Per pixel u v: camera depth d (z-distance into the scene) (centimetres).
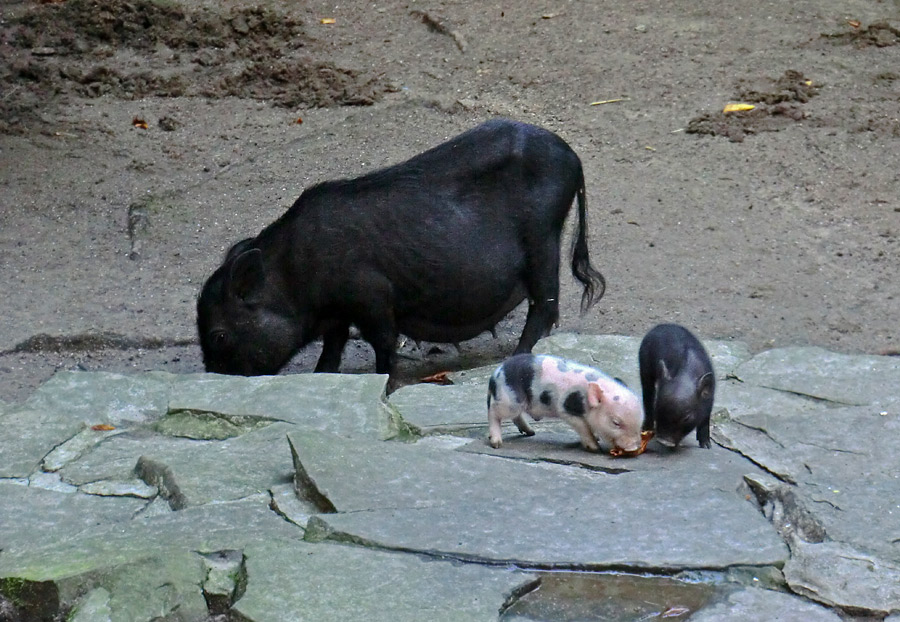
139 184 2347
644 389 1190
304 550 930
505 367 1151
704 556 933
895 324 1788
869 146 2395
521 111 2608
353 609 849
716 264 2000
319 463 1071
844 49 2823
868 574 924
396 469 1080
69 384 1381
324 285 1598
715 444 1188
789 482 1090
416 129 2542
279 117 2639
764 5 3075
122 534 986
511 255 1630
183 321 1888
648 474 1081
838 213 2167
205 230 2181
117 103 2716
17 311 1898
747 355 1505
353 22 3084
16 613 896
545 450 1153
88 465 1170
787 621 861
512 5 3150
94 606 872
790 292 1898
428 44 2964
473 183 1616
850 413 1251
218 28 2983
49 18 2991
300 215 1606
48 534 1017
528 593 891
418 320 1644
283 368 1858
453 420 1270
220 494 1066
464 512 1002
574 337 1592
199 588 894
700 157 2383
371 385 1322
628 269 1992
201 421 1271
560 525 979
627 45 2886
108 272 2044
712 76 2711
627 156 2403
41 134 2556
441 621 834
